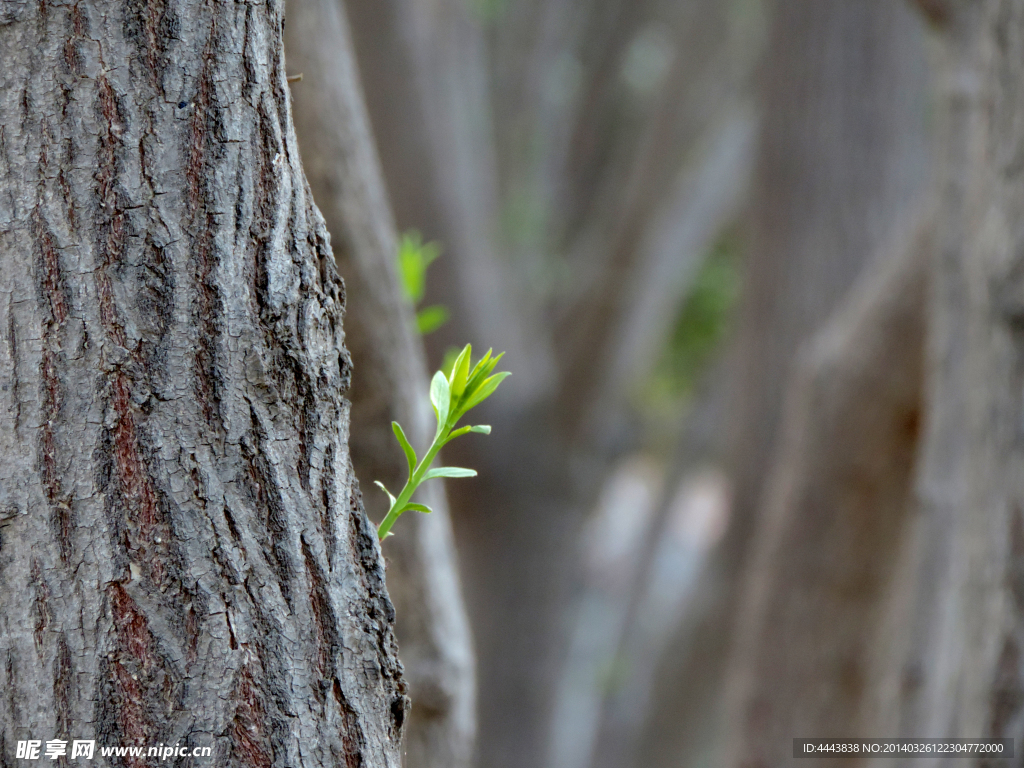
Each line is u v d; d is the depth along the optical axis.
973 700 1.48
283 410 1.08
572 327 4.57
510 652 4.59
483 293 3.95
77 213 1.06
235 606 1.07
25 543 1.06
